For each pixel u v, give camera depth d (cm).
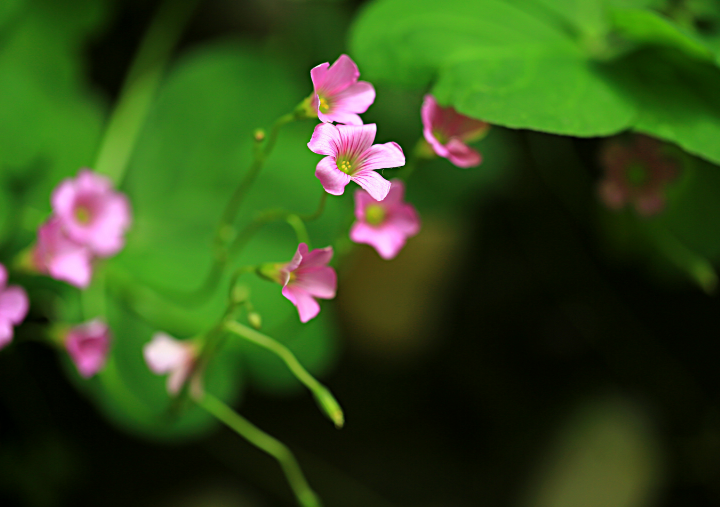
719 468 71
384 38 50
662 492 71
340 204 57
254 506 67
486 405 76
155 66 62
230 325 47
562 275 78
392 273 74
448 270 76
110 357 53
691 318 76
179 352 48
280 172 57
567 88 49
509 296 78
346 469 71
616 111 49
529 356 78
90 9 59
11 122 55
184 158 58
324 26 69
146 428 54
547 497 70
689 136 49
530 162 73
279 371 56
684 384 75
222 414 50
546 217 76
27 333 62
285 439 71
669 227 60
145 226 56
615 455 71
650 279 76
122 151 58
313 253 45
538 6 51
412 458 73
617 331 77
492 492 71
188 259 56
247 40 72
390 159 44
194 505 65
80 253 51
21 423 62
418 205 63
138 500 64
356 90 45
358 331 76
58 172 56
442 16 50
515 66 49
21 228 55
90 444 65
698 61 50
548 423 75
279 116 59
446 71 49
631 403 74
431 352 78
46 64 57
